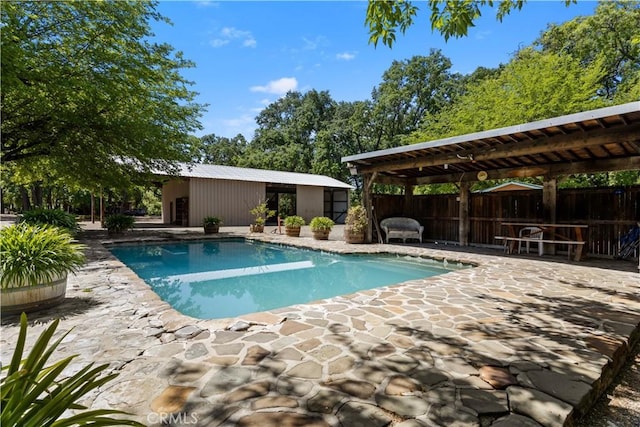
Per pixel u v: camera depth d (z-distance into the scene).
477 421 1.55
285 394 1.77
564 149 5.62
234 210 16.42
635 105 4.18
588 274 5.07
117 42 8.09
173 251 9.09
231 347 2.36
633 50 11.84
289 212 26.70
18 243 3.11
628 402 1.91
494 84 12.12
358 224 9.16
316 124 30.02
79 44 7.61
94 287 4.07
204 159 36.59
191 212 15.01
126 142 9.45
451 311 3.23
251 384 1.87
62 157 9.12
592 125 5.00
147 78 8.76
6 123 8.04
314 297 4.96
